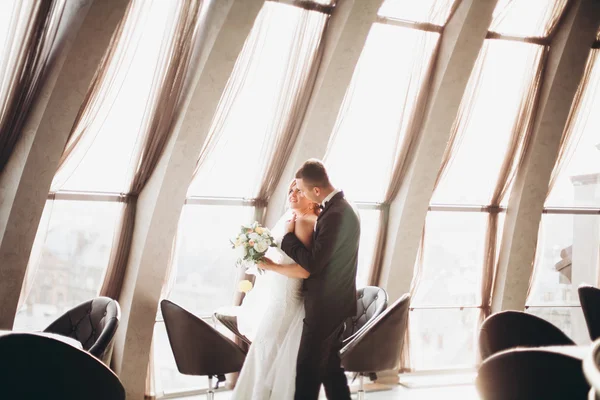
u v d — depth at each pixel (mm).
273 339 3938
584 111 7047
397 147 6512
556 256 7484
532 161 6934
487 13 5984
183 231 5957
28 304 5379
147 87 5266
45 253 5375
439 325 7180
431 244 7094
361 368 4430
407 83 6324
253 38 5465
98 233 5590
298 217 3893
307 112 5938
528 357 2789
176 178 5453
